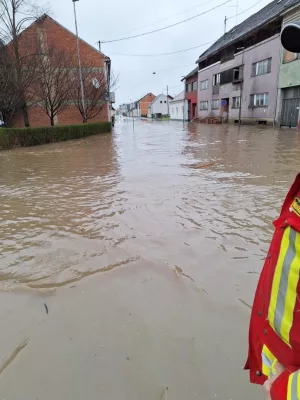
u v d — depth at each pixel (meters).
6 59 16.06
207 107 35.38
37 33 20.30
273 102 21.50
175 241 3.23
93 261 2.88
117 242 3.27
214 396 1.47
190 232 3.45
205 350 1.76
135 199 4.80
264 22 20.72
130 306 2.19
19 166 8.59
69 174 7.12
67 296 2.34
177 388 1.52
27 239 3.46
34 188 5.83
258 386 1.51
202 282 2.46
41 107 20.22
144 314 2.10
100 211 4.30
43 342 1.87
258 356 0.99
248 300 2.21
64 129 17.00
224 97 30.17
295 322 0.79
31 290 2.45
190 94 42.03
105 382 1.57
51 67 18.94
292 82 18.92
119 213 4.18
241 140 13.42
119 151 11.46
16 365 1.70
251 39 24.45
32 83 17.61
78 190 5.54
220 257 2.86
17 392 1.53
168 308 2.15
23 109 18.17
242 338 1.84
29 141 14.27
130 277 2.57
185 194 4.98
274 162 7.53
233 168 7.05
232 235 3.33
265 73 22.33
